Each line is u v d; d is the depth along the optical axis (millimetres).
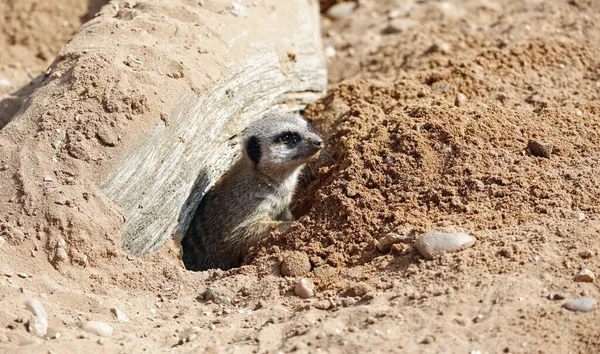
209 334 6340
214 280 7582
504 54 11039
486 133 8484
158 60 8484
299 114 10859
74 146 7645
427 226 7438
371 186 8195
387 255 7266
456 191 7855
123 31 8914
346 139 9328
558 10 13258
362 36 13992
